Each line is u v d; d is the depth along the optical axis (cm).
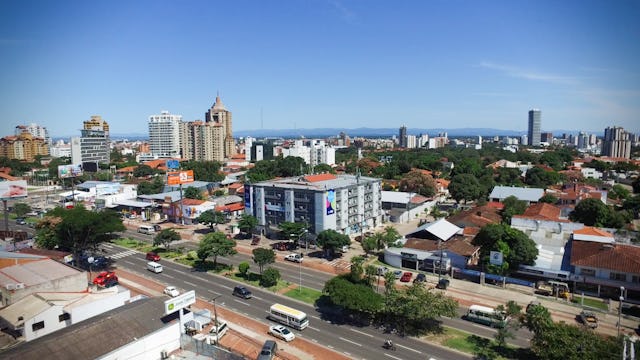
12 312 5275
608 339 4422
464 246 8388
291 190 10600
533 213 10775
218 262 9075
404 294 5822
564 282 7238
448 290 7269
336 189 10469
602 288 6825
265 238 11175
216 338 5412
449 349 5256
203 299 6981
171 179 13075
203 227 12588
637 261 6644
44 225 9356
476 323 6006
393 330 5812
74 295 5884
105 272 7988
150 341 4881
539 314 4875
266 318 6244
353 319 6181
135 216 14112
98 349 4516
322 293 7106
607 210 10412
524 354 5103
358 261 6931
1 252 7500
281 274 8238
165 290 7238
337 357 5103
